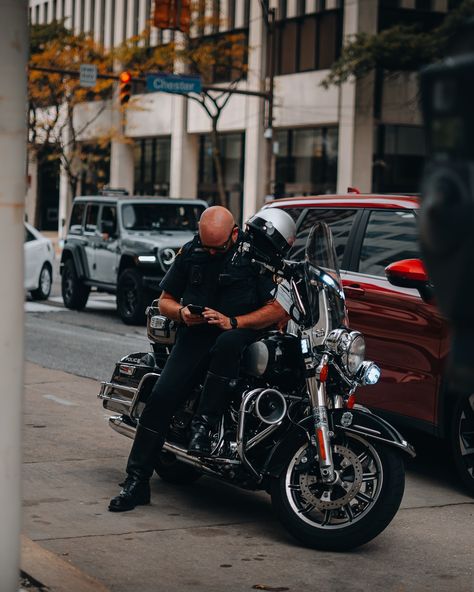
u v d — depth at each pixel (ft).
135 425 26.27
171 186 201.16
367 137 154.51
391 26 151.53
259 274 23.90
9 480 16.14
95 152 224.33
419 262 28.48
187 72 184.34
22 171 15.94
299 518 22.26
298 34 164.04
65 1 238.27
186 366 24.09
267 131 142.31
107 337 61.16
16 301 15.98
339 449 22.04
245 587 19.94
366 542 22.03
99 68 192.95
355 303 30.99
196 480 28.30
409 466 31.17
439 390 28.40
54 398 39.78
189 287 24.27
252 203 176.24
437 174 9.12
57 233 257.55
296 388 23.31
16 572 16.35
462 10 118.21
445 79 9.07
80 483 27.37
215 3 172.35
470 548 23.00
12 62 15.69
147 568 20.86
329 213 33.76
